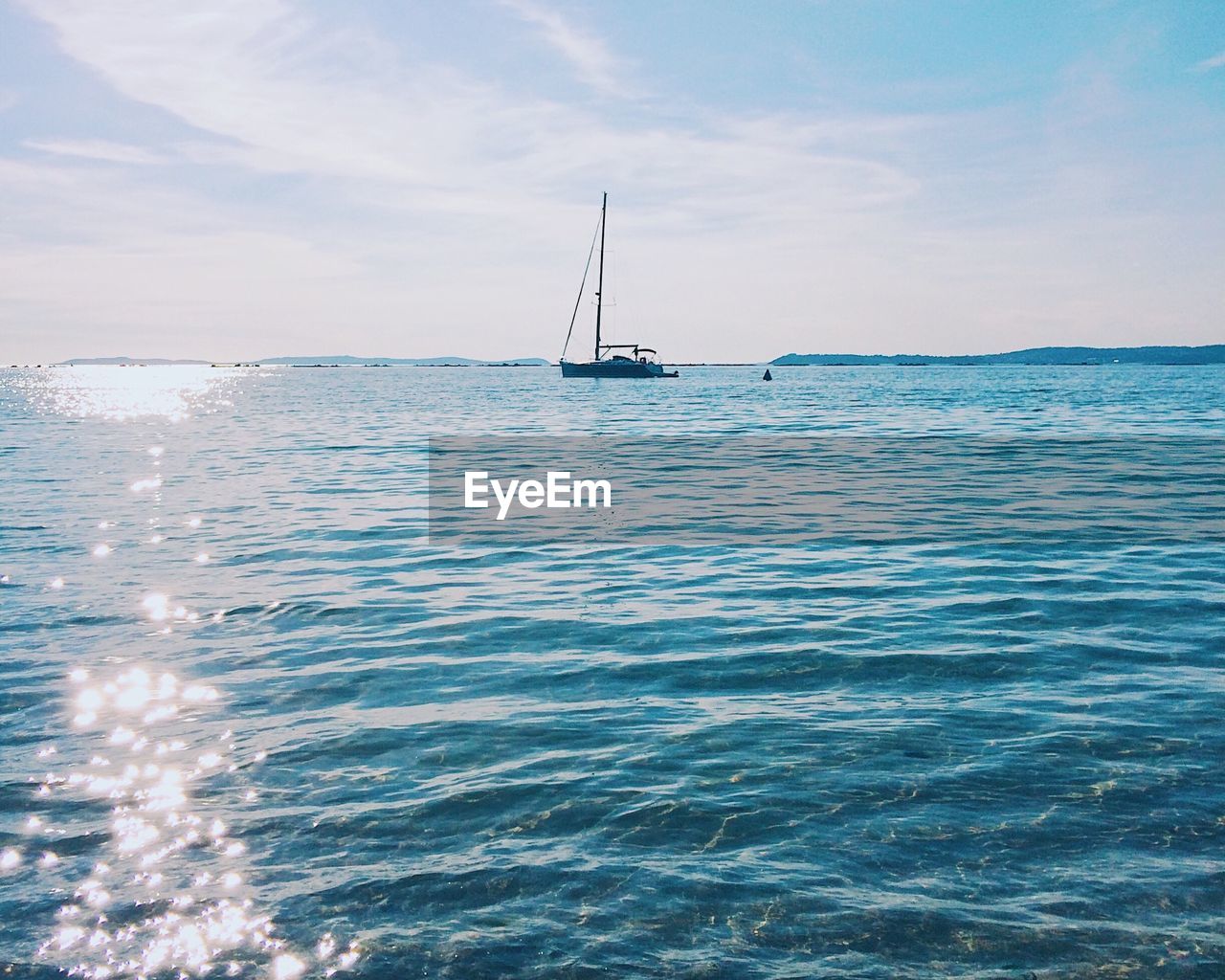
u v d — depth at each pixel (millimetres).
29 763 7168
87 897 5371
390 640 10453
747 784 6688
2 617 11398
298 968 4750
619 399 85438
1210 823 6043
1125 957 4758
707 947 4863
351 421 55500
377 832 6074
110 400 93750
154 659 9750
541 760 7156
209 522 18703
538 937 4961
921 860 5656
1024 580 13219
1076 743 7332
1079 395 88875
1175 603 11773
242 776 6918
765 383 143625
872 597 12344
